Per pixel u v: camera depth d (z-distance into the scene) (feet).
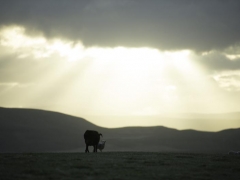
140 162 118.21
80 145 585.63
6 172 96.73
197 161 125.18
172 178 96.48
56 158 120.88
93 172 98.73
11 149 528.22
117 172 100.58
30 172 97.19
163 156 135.85
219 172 107.76
